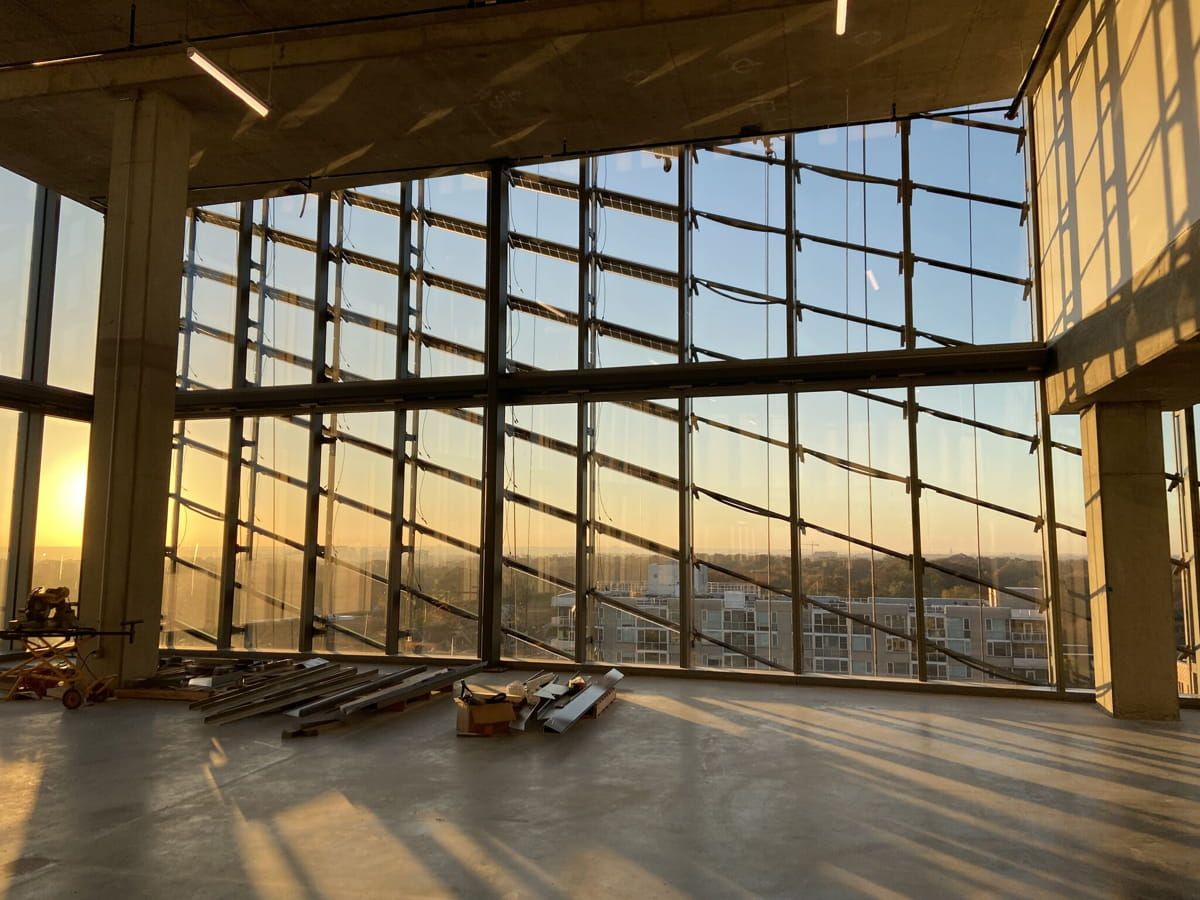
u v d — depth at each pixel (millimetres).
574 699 8258
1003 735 7527
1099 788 5871
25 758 6660
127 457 9703
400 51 8812
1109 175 7770
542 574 11375
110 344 9875
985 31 8625
